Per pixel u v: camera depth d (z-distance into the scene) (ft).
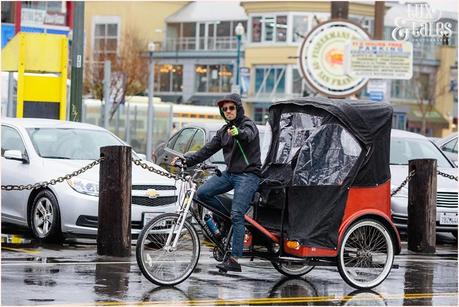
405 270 63.46
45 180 69.77
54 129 74.90
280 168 56.85
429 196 74.90
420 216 74.95
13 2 190.49
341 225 53.72
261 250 55.31
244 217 53.21
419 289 55.36
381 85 171.83
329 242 53.52
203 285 53.16
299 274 58.34
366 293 53.26
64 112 100.07
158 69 369.91
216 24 366.63
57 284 50.96
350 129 54.03
